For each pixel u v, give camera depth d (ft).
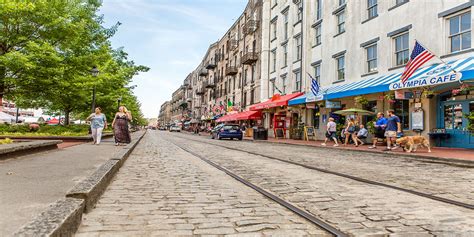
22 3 52.85
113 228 11.37
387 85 50.96
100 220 12.26
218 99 188.34
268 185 20.02
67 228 9.52
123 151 34.19
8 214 10.30
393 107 60.59
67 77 59.11
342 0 76.89
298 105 90.68
